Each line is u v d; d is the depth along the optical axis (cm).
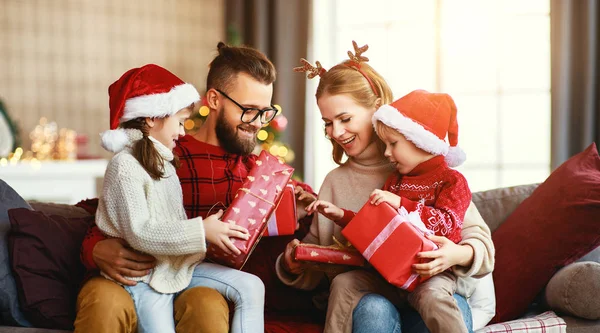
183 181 204
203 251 165
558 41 413
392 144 189
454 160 197
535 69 465
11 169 432
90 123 521
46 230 184
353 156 207
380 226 172
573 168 216
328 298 193
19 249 178
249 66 202
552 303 196
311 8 510
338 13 535
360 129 200
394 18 513
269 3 523
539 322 185
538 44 464
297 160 513
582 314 186
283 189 183
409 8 507
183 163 206
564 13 412
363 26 526
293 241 194
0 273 174
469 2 480
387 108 186
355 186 208
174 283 170
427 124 184
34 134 491
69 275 183
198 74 559
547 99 463
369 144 205
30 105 501
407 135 183
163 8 543
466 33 483
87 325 159
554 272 201
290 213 197
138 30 534
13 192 203
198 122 483
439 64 491
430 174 187
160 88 184
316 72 210
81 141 478
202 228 164
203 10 559
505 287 205
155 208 173
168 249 164
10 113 494
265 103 204
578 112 413
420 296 165
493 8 473
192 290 169
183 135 198
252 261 211
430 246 168
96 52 520
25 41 498
